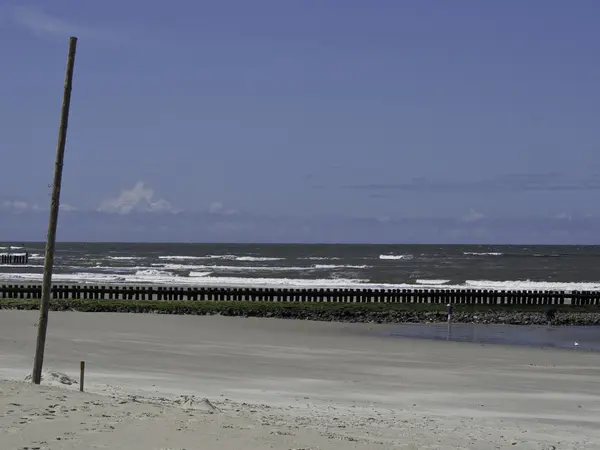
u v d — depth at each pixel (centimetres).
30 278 13775
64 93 2588
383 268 19825
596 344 5547
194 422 1758
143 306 7081
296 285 12600
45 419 1612
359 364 4069
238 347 4616
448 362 4247
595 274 18012
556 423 2669
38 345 2612
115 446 1424
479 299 8219
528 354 4675
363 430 2114
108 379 3250
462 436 2205
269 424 1934
